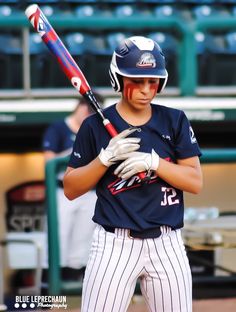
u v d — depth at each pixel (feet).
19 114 72.49
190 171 36.22
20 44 77.41
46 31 37.88
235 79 80.74
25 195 72.08
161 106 37.06
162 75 35.22
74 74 37.47
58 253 55.47
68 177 36.88
